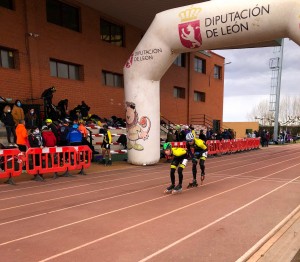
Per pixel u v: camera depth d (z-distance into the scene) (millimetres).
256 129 37406
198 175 9953
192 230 4504
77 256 3633
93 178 9297
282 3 8742
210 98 29969
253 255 3641
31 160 8961
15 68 13531
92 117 16094
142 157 12352
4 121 10664
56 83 15156
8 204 6102
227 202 6172
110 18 18312
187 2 15812
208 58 29359
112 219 5066
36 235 4344
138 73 12102
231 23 9609
